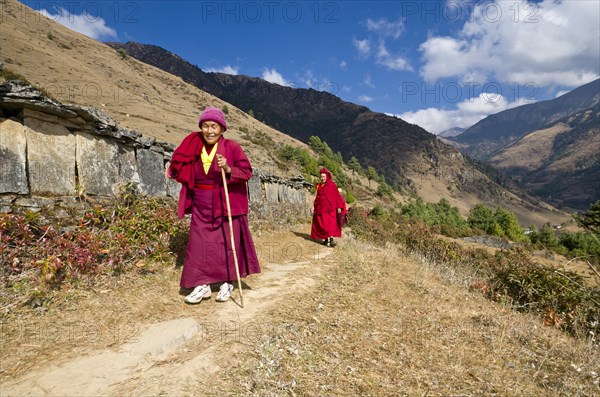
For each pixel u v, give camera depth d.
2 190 4.39
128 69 115.62
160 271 4.94
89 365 2.66
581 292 5.75
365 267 6.80
